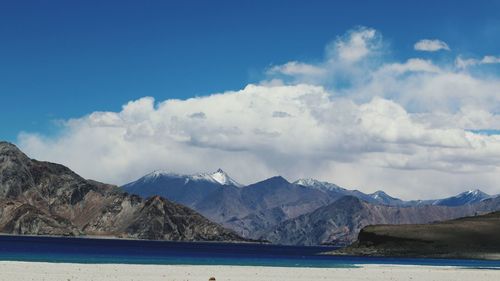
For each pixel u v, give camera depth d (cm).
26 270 8294
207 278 8044
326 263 15212
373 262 17550
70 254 19100
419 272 10838
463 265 17288
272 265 12962
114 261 13025
